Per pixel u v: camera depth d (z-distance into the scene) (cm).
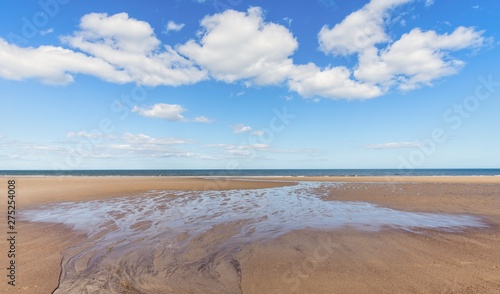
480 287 499
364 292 486
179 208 1346
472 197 1691
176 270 599
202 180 3316
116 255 689
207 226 982
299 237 839
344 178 3988
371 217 1131
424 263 621
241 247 747
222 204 1472
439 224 1005
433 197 1705
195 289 512
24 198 1666
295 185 2673
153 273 583
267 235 862
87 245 767
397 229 932
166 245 769
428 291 488
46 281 537
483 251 702
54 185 2456
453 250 713
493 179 3459
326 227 961
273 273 577
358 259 653
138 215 1174
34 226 985
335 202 1546
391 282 525
